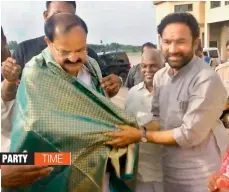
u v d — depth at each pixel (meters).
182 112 2.04
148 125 2.15
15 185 1.75
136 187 2.44
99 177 1.87
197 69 2.01
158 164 2.42
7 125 2.05
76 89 1.85
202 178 2.08
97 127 1.85
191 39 1.98
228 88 2.76
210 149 2.09
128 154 1.92
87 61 2.02
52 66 1.82
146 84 2.41
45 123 1.78
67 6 2.23
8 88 2.02
